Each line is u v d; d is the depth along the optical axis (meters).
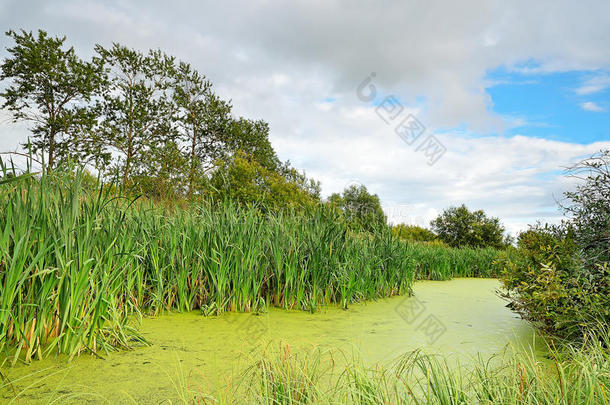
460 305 6.25
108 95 22.50
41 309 2.88
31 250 3.03
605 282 3.58
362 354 3.37
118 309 4.04
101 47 22.02
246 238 5.15
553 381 2.01
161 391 2.51
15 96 19.73
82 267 3.04
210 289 5.02
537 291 3.81
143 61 22.83
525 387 2.03
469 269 13.24
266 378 2.20
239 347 3.49
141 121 22.81
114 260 3.57
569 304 3.60
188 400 2.29
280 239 5.70
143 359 3.10
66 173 3.25
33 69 19.50
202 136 25.30
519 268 4.43
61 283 2.94
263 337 3.86
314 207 6.54
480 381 2.15
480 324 4.77
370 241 7.29
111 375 2.75
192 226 5.07
